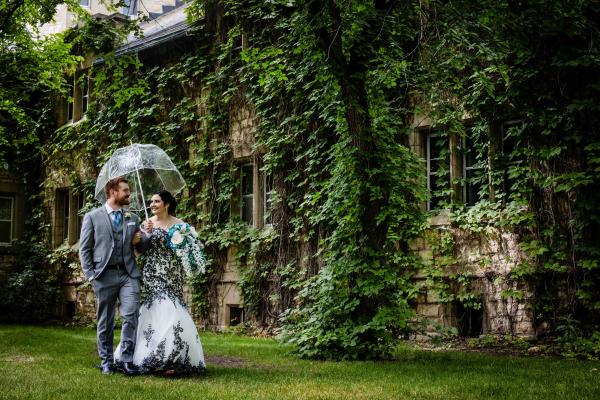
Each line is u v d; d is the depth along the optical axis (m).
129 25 11.88
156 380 6.30
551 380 6.53
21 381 6.13
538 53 10.43
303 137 13.48
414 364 7.91
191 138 15.71
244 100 14.91
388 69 8.85
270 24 14.19
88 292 18.62
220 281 14.97
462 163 11.70
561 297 10.27
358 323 8.67
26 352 8.99
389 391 5.80
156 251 6.93
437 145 11.77
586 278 10.04
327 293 8.96
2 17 15.72
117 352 6.87
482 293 11.02
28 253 20.39
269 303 13.91
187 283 15.37
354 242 8.90
